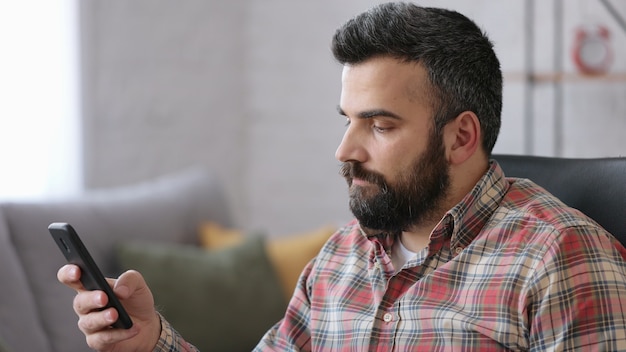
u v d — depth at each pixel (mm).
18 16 3152
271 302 2779
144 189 3016
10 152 3164
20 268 2471
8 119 3152
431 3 3361
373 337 1513
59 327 2494
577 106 3072
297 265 2889
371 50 1484
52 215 2604
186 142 3799
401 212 1509
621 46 2963
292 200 3883
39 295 2500
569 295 1354
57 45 3268
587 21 3029
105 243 2699
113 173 3539
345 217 3709
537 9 3131
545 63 3123
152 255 2695
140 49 3619
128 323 1459
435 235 1502
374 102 1477
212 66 3875
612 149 3002
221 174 3938
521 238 1435
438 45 1479
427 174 1501
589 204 1568
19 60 3164
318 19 3758
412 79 1478
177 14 3740
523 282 1394
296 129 3855
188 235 2984
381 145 1494
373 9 1521
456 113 1504
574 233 1390
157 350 1566
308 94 3809
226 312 2705
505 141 3230
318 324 1639
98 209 2746
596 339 1330
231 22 3930
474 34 1521
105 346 1487
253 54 3955
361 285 1610
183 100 3783
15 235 2516
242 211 3998
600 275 1356
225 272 2740
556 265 1369
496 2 3211
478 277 1447
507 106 3221
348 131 1521
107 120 3516
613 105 2990
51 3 3240
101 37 3475
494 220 1489
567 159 1659
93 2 3428
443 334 1443
